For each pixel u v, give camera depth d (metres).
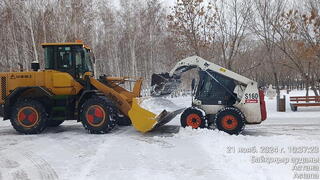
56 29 20.20
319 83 17.06
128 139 7.91
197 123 8.55
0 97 9.23
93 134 8.75
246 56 27.53
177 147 6.88
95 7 25.75
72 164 5.79
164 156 6.16
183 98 23.97
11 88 9.26
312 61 15.50
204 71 8.91
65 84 9.14
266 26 16.42
